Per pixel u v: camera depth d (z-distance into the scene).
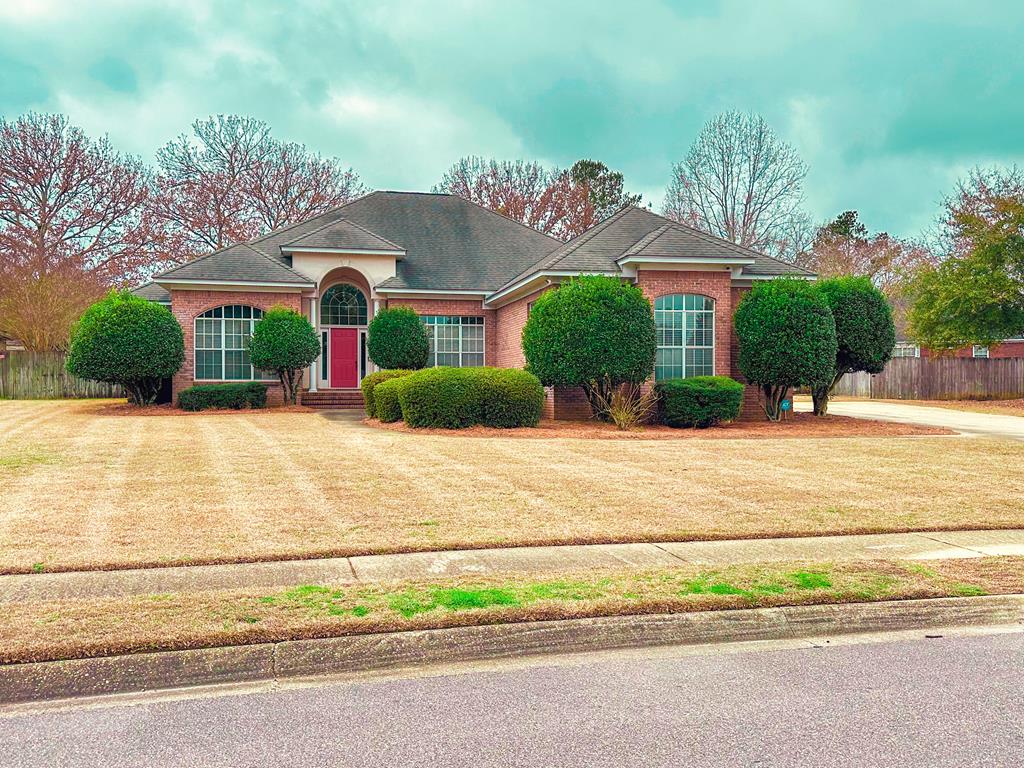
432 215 28.09
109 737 3.53
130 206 38.06
